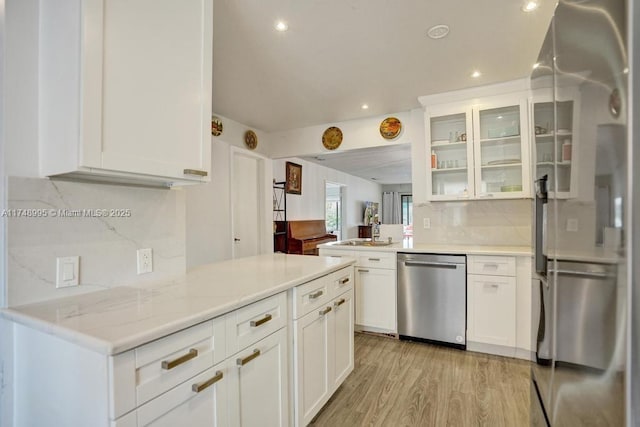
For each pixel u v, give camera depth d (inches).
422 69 103.1
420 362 100.7
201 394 40.9
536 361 55.3
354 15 74.7
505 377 90.6
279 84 114.5
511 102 113.6
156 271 61.1
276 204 244.4
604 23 29.3
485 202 128.3
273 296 55.6
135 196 57.7
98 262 51.7
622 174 26.6
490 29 80.7
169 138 50.1
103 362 31.4
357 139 156.7
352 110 143.5
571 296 37.2
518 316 101.5
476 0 69.5
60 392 36.1
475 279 106.9
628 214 26.1
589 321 32.7
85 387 33.2
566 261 38.8
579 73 34.8
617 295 27.4
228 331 45.3
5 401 42.6
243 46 88.4
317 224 283.4
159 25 48.7
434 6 71.6
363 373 93.7
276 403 56.0
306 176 284.8
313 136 169.3
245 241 167.9
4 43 42.6
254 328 50.7
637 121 25.5
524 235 122.4
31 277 44.1
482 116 123.8
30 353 40.0
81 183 49.6
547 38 48.6
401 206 481.7
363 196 417.4
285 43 87.0
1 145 42.2
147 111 46.8
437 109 125.3
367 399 80.1
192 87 54.0
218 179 143.2
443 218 134.7
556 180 43.1
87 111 39.6
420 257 115.1
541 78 52.4
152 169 47.3
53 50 43.5
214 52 91.7
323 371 71.5
